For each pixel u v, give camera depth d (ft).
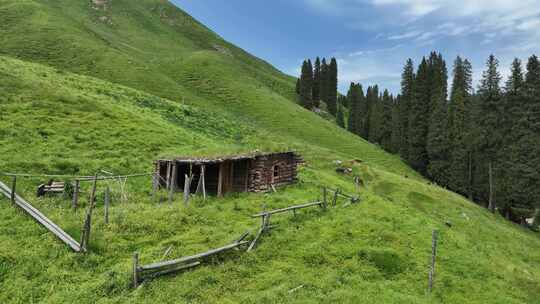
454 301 55.42
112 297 43.42
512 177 180.34
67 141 96.22
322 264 57.93
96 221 59.26
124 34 411.13
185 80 293.64
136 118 129.59
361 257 62.18
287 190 97.04
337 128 303.48
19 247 50.39
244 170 90.79
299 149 188.65
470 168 213.66
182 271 49.88
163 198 77.41
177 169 88.12
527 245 130.82
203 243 57.67
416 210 119.24
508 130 200.95
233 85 301.43
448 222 119.03
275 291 48.26
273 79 466.70
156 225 60.95
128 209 66.33
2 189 63.98
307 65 410.11
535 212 181.27
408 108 319.27
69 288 44.42
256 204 80.33
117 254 52.24
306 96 405.59
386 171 193.06
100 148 98.78
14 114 101.30
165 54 380.78
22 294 42.55
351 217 78.43
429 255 68.28
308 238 65.62
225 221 67.82
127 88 185.57
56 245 51.37
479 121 212.23
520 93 199.72
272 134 209.87
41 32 252.62
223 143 145.59
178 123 155.94
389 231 73.82
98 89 159.33
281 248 60.54
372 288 53.42
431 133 245.65
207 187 88.33
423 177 254.88
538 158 172.96
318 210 80.07
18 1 291.17
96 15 432.25
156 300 43.42
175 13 560.61
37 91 120.78
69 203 65.92
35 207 61.11
